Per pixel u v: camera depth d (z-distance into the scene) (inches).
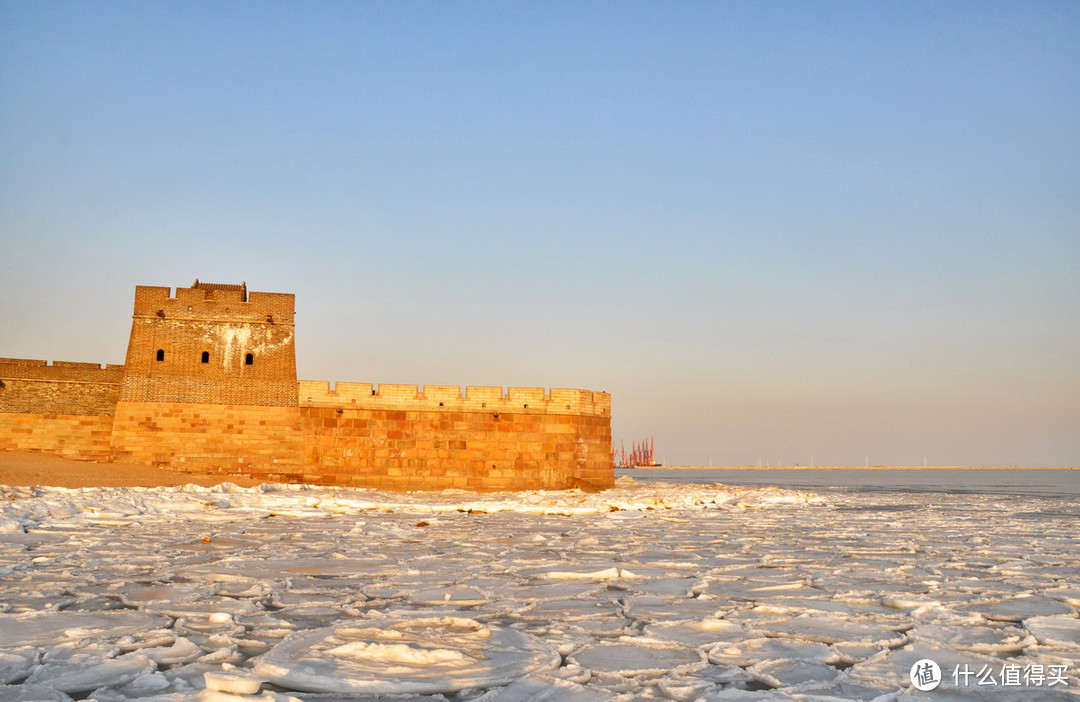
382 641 406.6
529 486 1592.0
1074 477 7288.4
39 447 1472.7
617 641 418.3
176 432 1482.5
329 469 1526.8
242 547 748.6
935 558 714.2
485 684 347.6
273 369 1539.1
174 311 1519.4
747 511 1305.4
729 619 466.3
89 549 719.1
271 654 379.2
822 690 342.3
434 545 778.8
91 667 360.2
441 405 1581.0
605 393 1726.1
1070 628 443.2
